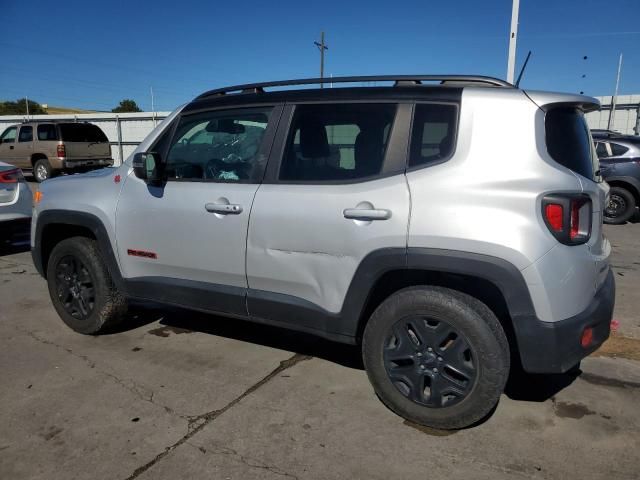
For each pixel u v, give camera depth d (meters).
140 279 3.81
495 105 2.75
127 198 3.79
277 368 3.68
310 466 2.60
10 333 4.33
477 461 2.63
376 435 2.86
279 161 3.25
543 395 3.29
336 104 3.14
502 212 2.58
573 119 2.94
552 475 2.53
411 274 2.92
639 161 9.80
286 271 3.16
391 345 2.96
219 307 3.50
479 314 2.70
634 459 2.65
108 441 2.79
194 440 2.80
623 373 3.60
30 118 28.27
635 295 5.33
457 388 2.82
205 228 3.42
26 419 3.00
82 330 4.26
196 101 3.75
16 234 6.98
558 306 2.57
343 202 2.95
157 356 3.88
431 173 2.77
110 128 26.97
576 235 2.63
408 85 3.05
